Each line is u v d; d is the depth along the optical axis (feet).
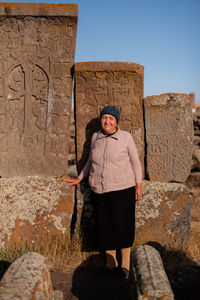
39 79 12.53
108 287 9.54
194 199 20.01
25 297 5.48
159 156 12.50
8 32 12.30
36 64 12.45
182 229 12.19
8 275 6.13
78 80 11.98
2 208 11.66
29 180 12.16
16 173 12.81
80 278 10.10
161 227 12.14
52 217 11.89
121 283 9.81
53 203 11.95
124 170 10.14
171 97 12.30
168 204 12.15
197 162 22.09
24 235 11.65
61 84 12.50
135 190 10.82
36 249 11.46
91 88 12.07
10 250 11.31
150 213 12.10
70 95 12.56
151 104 12.29
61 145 12.76
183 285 9.57
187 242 12.12
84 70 11.82
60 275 10.23
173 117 12.36
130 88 12.14
